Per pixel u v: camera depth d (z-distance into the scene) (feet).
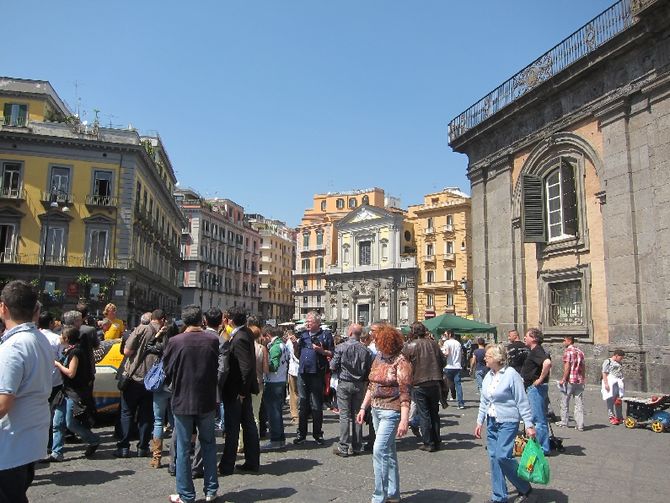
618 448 28.58
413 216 247.29
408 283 221.87
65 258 124.16
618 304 52.19
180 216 204.85
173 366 19.42
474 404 47.78
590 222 57.41
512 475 19.06
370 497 20.10
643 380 48.62
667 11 46.70
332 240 270.87
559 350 60.34
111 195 128.77
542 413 26.91
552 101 62.69
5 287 13.19
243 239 309.01
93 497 19.80
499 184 71.61
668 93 48.01
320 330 31.37
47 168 125.59
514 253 68.18
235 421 23.58
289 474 23.43
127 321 127.85
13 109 128.98
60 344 25.61
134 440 30.35
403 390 19.31
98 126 130.72
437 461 26.14
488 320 72.64
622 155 52.60
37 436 12.61
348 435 27.12
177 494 19.31
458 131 80.59
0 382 11.90
